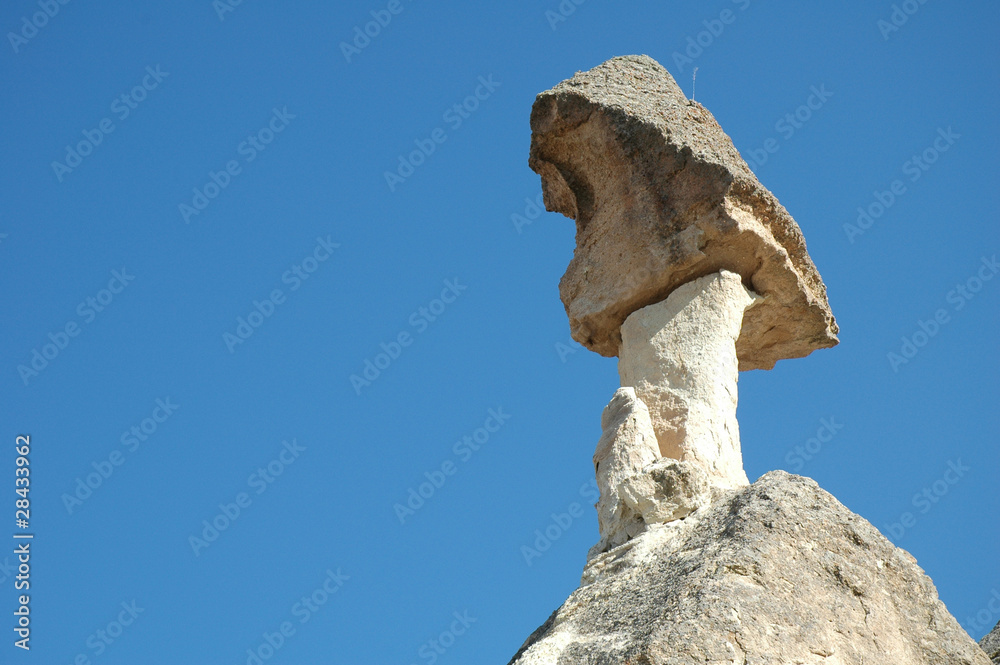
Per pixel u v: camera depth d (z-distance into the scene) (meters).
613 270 16.09
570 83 16.59
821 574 12.38
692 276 15.74
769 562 12.19
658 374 15.16
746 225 15.34
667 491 13.68
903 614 12.50
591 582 13.33
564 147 16.78
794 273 15.79
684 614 11.59
